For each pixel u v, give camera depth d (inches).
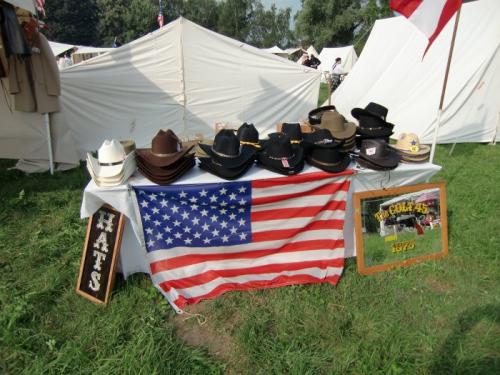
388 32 356.8
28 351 90.0
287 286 117.3
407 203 128.1
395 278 122.7
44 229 152.0
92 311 103.7
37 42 195.6
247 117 281.6
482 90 279.3
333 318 104.5
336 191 120.6
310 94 289.1
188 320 103.7
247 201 113.0
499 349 95.3
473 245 142.0
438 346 96.2
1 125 215.2
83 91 234.2
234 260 120.4
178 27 241.1
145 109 253.9
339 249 125.0
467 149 284.7
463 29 289.7
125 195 105.1
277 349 93.2
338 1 1485.0
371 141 126.4
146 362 85.7
